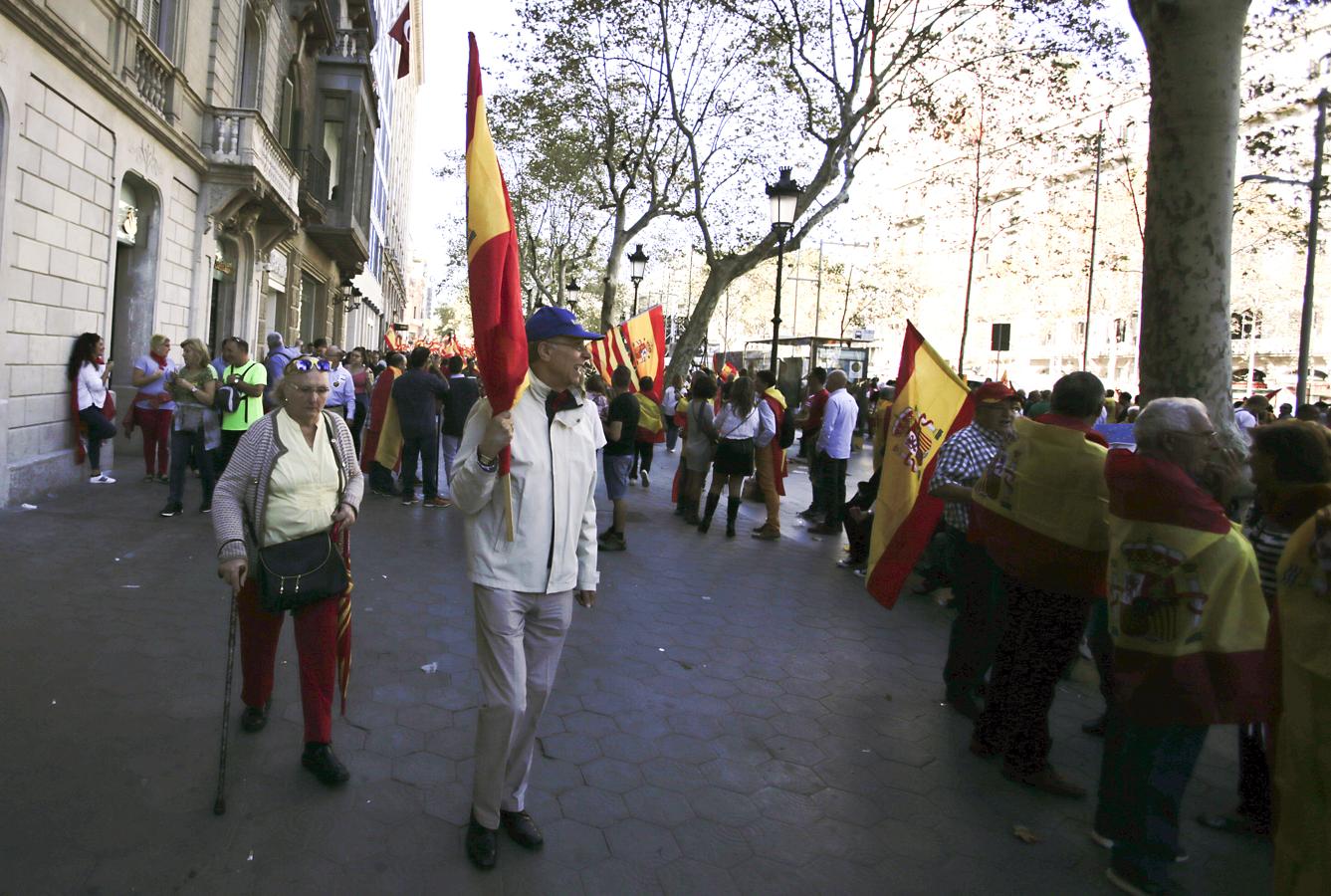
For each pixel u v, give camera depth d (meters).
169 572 6.26
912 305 51.25
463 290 42.22
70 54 8.79
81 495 8.92
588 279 43.84
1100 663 4.50
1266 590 3.48
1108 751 3.46
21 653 4.54
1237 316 39.09
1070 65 15.22
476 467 2.98
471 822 3.12
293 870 2.94
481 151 2.99
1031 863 3.37
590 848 3.22
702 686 4.96
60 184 9.02
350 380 12.12
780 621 6.40
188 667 4.55
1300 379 18.75
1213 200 6.55
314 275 25.72
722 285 18.36
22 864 2.84
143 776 3.45
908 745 4.37
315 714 3.51
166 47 12.23
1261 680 3.05
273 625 3.85
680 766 3.95
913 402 5.55
